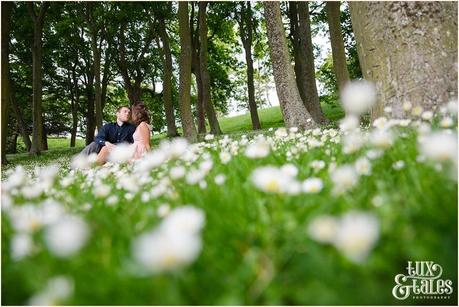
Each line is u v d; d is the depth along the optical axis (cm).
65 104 3406
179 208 205
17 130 3441
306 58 1847
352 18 448
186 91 1658
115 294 124
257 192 211
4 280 160
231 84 3294
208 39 2747
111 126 706
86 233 165
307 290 114
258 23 2617
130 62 2762
